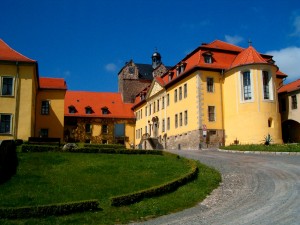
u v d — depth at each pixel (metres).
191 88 44.72
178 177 18.88
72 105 65.50
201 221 12.28
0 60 36.50
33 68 37.41
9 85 36.69
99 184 17.72
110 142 65.62
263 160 25.53
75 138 63.41
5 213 12.62
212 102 42.97
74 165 22.25
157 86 57.28
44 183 17.95
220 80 43.97
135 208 14.29
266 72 40.28
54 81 50.62
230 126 41.66
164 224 12.34
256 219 11.82
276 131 39.09
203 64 43.59
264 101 39.16
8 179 18.72
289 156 27.05
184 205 14.90
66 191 16.45
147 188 16.92
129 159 24.56
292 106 42.88
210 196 16.20
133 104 71.81
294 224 10.96
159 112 56.12
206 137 41.91
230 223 11.61
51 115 47.91
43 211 13.00
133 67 76.12
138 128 66.69
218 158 27.53
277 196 14.93
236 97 40.84
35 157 24.34
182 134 46.69
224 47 48.31
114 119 67.25
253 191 16.33
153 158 25.17
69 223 12.49
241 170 21.64
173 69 52.47
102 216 13.36
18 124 36.09
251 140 38.66
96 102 69.75
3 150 20.28
